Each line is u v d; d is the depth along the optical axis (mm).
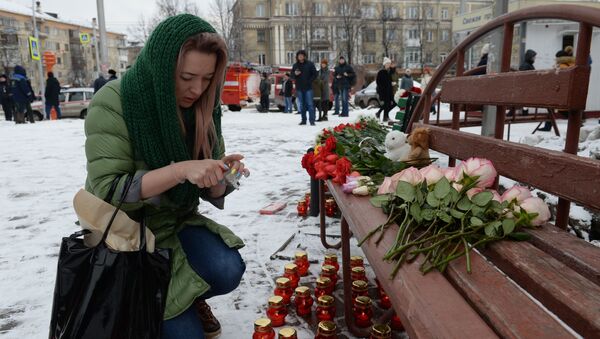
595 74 10328
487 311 1065
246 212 4406
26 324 2445
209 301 2650
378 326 2105
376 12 61250
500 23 2574
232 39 50844
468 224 1493
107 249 1640
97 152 1723
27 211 4699
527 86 2057
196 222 2041
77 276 1607
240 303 2619
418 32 61281
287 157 7543
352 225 1803
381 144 3365
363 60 60250
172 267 1805
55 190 5613
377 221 1693
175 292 1755
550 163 1724
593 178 1507
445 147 2672
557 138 5461
